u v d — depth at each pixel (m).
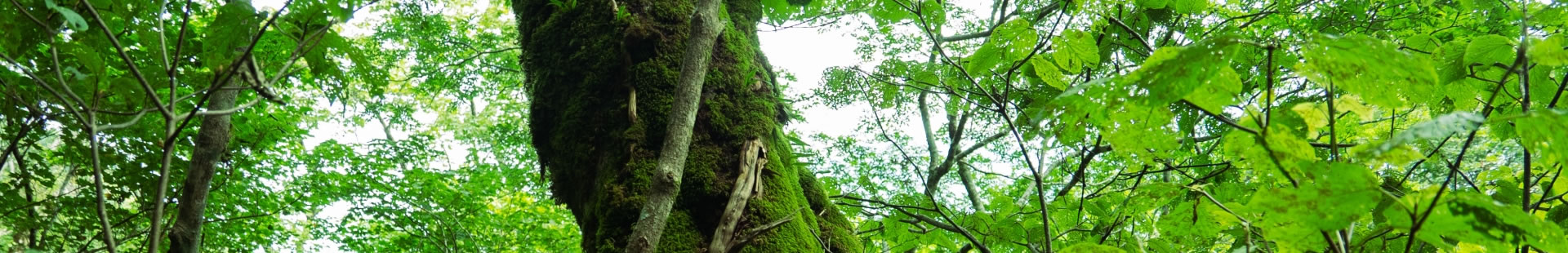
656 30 2.79
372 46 8.92
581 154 2.69
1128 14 2.22
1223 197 1.95
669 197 1.89
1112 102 0.85
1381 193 0.72
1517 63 0.86
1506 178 1.84
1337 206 0.72
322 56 1.51
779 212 2.44
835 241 2.67
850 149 8.43
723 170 2.52
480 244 8.47
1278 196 0.75
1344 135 2.59
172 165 3.90
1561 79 1.72
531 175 9.45
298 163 7.14
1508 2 1.36
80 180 3.90
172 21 4.31
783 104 3.11
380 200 7.30
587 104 2.73
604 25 2.88
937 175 6.69
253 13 1.31
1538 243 0.75
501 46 10.14
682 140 1.97
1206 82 0.81
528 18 3.20
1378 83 0.77
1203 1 2.20
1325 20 2.90
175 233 2.44
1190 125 2.08
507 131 10.57
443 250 7.62
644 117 2.63
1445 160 1.54
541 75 2.96
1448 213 0.75
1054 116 0.96
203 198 2.56
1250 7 3.37
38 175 3.88
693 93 2.06
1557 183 1.55
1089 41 1.49
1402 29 3.49
